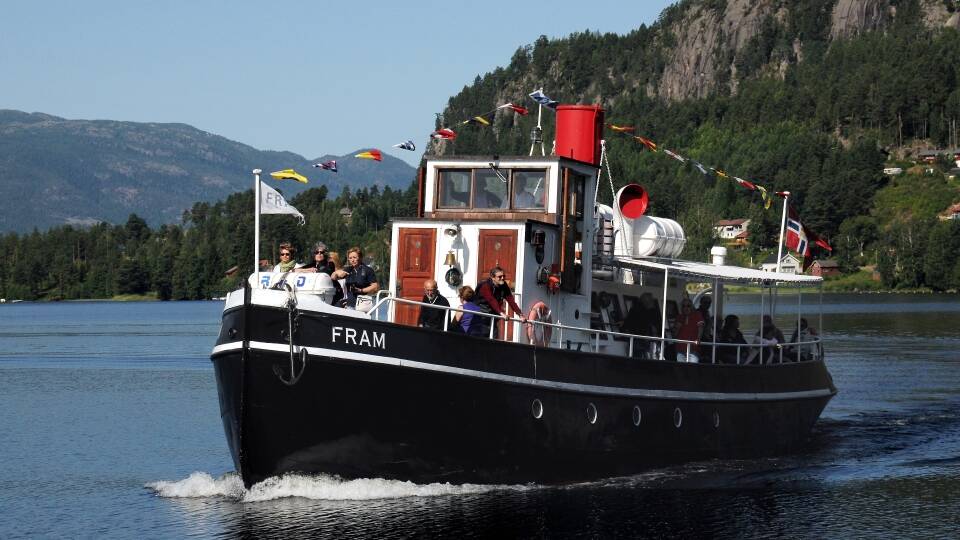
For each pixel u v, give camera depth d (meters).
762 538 24.08
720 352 33.91
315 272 24.30
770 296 36.47
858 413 47.25
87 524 25.73
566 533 23.86
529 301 27.59
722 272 32.97
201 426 43.00
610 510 25.59
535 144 31.12
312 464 24.58
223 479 29.50
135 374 67.62
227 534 23.61
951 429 42.06
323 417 24.03
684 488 28.25
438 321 25.64
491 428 25.48
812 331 38.53
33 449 37.44
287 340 23.61
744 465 31.98
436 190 29.09
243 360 23.55
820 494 28.55
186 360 79.88
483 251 27.59
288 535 23.17
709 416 30.73
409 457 24.97
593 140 30.98
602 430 27.53
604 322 30.72
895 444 37.94
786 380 34.53
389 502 25.05
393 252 28.31
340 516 24.17
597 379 27.31
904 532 24.72
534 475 26.53
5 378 65.38
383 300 24.47
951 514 26.30
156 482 30.69
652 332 32.25
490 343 25.31
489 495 25.83
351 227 192.88
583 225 29.67
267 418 23.91
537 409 26.11
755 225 187.25
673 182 199.38
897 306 177.50
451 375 24.72
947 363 71.56
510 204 28.61
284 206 24.78
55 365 75.88
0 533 25.25
